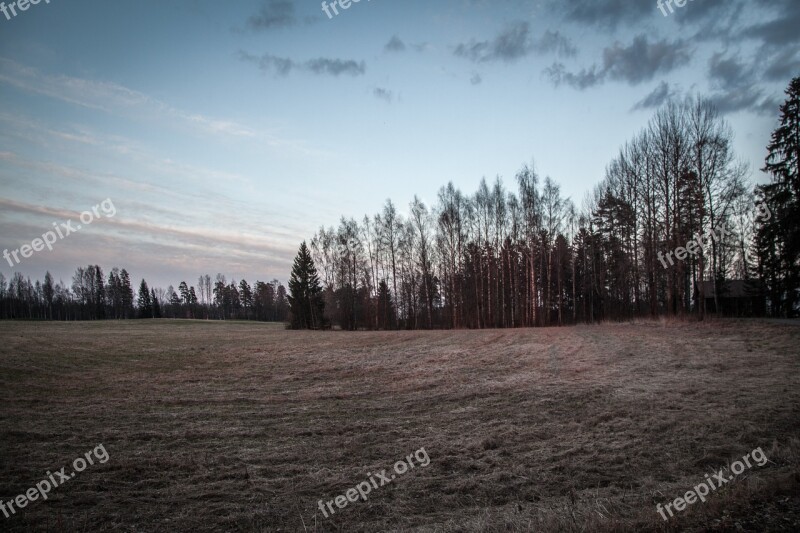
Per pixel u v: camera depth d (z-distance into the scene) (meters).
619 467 8.81
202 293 136.50
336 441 10.85
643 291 48.34
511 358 22.62
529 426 11.64
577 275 55.91
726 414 11.63
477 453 9.88
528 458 9.50
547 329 35.19
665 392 14.29
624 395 14.17
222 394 16.30
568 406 13.33
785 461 8.28
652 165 35.22
